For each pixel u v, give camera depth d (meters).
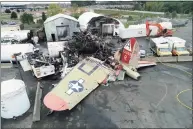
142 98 11.92
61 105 10.03
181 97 11.95
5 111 10.02
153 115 10.32
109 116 10.33
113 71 14.42
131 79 14.48
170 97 11.96
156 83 13.77
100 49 17.27
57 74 15.45
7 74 15.87
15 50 18.20
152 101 11.59
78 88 11.66
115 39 24.41
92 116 10.36
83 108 11.03
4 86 10.23
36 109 10.95
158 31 25.75
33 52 18.48
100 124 9.74
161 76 14.88
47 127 9.62
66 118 10.25
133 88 13.13
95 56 16.72
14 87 10.15
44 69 14.43
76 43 17.72
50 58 16.94
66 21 24.75
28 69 15.73
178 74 15.20
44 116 10.48
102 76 13.55
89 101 11.70
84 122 9.91
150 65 16.73
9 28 29.48
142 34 25.83
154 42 19.36
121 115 10.38
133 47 14.55
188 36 24.25
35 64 14.84
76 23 25.33
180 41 18.55
